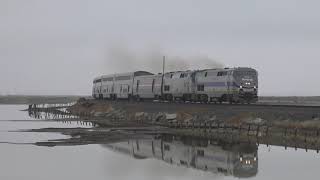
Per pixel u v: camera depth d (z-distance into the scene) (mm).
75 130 62781
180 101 77250
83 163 35250
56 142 49469
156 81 83750
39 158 37844
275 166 32219
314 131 42531
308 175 28812
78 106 113750
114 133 57781
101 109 94250
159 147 44438
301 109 49844
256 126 48781
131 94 93438
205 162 35219
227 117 55562
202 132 54625
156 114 70562
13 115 110000
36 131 62469
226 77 65250
